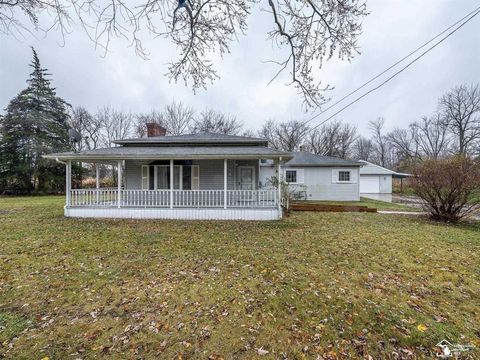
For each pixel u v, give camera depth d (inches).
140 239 293.0
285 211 519.5
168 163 511.5
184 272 199.9
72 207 445.7
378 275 196.4
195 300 158.7
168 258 230.4
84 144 1534.2
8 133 1013.8
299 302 155.9
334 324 135.2
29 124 1035.9
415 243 282.4
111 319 139.3
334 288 174.1
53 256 233.9
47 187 1051.9
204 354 114.2
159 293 167.2
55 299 159.6
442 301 159.9
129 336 125.5
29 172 1016.2
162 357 112.2
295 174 797.2
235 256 235.3
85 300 158.7
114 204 462.3
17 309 148.3
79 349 116.3
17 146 1024.9
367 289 173.8
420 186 451.8
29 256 233.6
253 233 327.0
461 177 410.3
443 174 424.8
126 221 407.8
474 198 421.4
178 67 199.2
